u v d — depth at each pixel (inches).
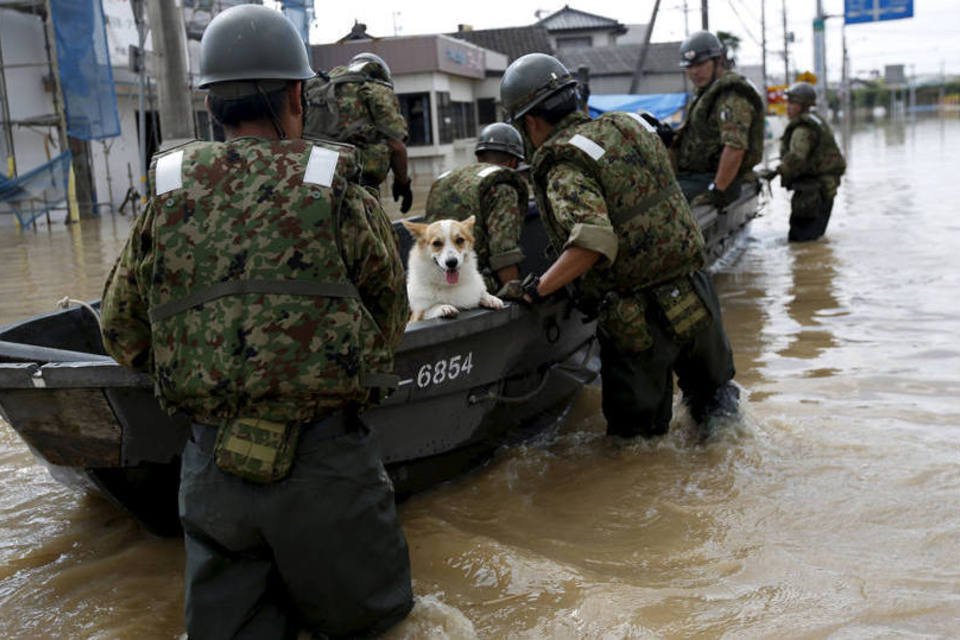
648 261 159.6
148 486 132.4
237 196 91.6
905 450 159.6
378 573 99.3
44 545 140.0
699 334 167.3
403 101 1171.9
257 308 90.0
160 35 410.3
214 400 91.1
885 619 105.8
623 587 116.6
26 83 731.4
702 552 127.4
